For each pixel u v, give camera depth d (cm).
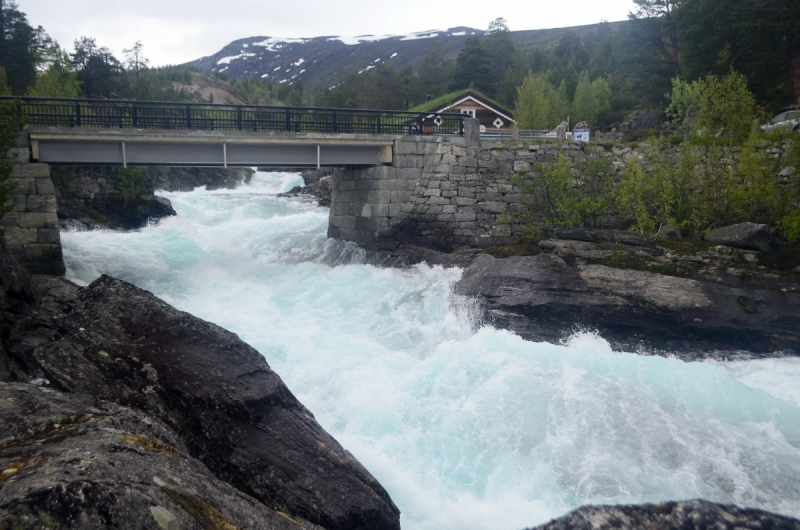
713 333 1350
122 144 1750
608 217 1909
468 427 938
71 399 621
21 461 463
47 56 4397
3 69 3572
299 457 718
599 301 1430
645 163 1997
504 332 1338
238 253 2158
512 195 2031
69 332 784
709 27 3231
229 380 769
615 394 1036
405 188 1992
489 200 2028
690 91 2728
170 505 460
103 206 2623
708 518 656
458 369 1129
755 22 2950
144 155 1786
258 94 11269
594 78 5734
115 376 736
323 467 716
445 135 2016
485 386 1057
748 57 3141
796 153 1658
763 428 967
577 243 1734
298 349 1236
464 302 1523
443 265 1828
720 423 974
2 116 1570
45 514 398
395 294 1652
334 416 996
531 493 796
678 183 1830
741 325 1338
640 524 654
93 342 765
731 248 1572
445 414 969
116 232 2420
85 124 2138
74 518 406
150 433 609
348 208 2150
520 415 972
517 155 2041
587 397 1019
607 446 894
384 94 6938
